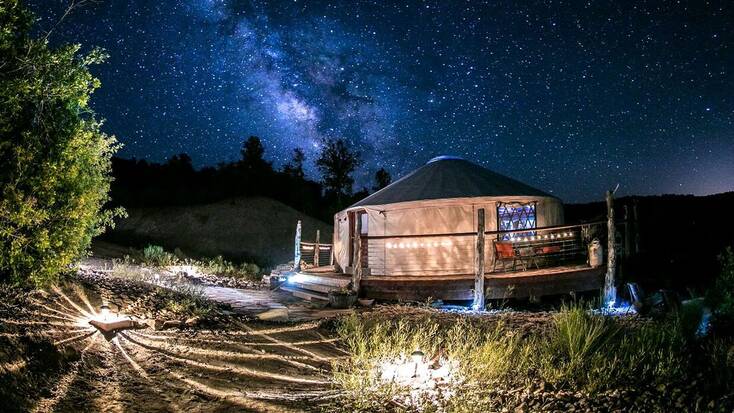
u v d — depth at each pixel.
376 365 5.05
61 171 5.46
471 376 4.64
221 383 4.36
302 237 24.77
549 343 5.62
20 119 5.33
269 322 7.40
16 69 5.30
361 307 9.63
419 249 11.98
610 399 4.07
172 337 5.52
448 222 11.95
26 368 3.71
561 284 10.26
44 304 5.37
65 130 5.72
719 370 4.43
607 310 8.48
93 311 5.78
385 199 12.81
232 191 27.06
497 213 12.07
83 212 5.76
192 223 23.53
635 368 4.68
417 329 6.68
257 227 24.33
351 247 13.70
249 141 29.16
